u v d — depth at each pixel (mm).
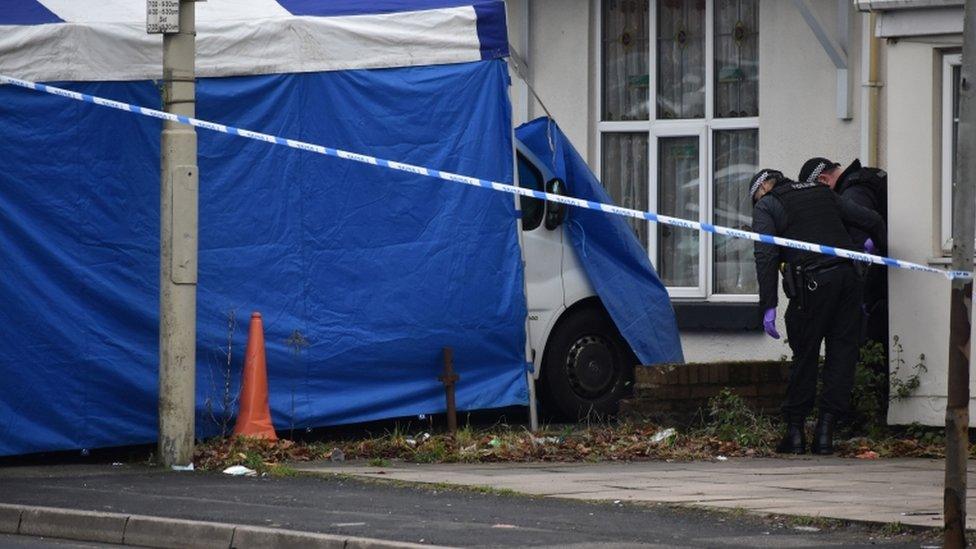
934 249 25172
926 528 16594
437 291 25688
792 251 24094
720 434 25594
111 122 23484
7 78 22234
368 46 25203
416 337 25547
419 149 25547
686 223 18422
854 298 24141
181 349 22328
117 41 23453
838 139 31906
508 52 26156
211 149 24219
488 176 26016
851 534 16578
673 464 23047
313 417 24797
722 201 33750
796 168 32469
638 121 34500
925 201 25203
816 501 18766
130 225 23578
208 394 24109
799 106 32375
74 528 17938
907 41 25328
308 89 24891
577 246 28531
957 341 14992
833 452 24484
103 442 23391
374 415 25250
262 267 24562
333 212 25047
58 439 23062
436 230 25688
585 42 34750
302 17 24781
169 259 22219
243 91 24422
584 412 28594
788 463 23188
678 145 34219
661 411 26172
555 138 28516
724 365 26766
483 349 26156
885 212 26438
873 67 31047
